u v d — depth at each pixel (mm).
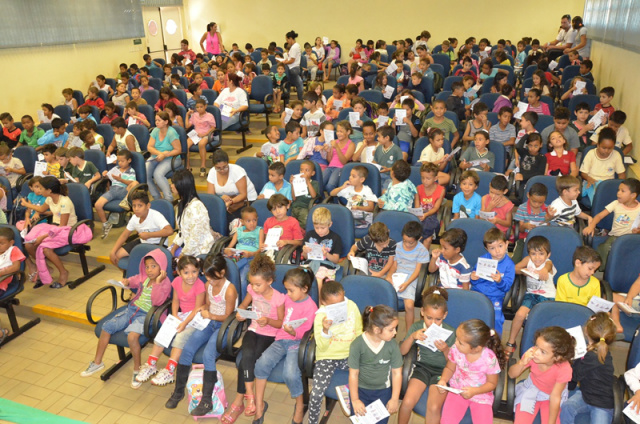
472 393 3035
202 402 3801
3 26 10047
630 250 4047
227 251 4746
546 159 5883
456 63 12281
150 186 7074
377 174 5621
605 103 7277
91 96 10531
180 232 4938
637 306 3906
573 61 10703
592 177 5602
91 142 7449
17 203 6574
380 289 3668
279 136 6891
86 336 5152
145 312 4270
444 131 6984
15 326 5141
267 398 4141
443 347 3219
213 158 5543
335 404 4008
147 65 13312
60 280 5836
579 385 3162
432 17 14555
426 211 5254
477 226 4426
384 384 3268
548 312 3355
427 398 3229
